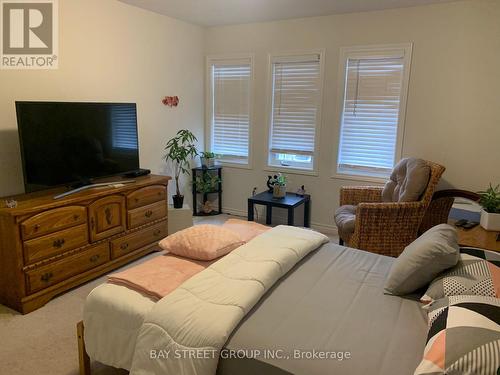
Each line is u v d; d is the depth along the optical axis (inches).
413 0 128.2
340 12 146.0
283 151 172.9
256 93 172.7
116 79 139.3
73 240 104.7
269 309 61.7
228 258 74.7
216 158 189.3
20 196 104.8
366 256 85.7
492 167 132.4
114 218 117.6
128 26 141.2
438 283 63.2
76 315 95.2
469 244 94.5
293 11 146.3
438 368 43.2
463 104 133.3
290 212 147.9
